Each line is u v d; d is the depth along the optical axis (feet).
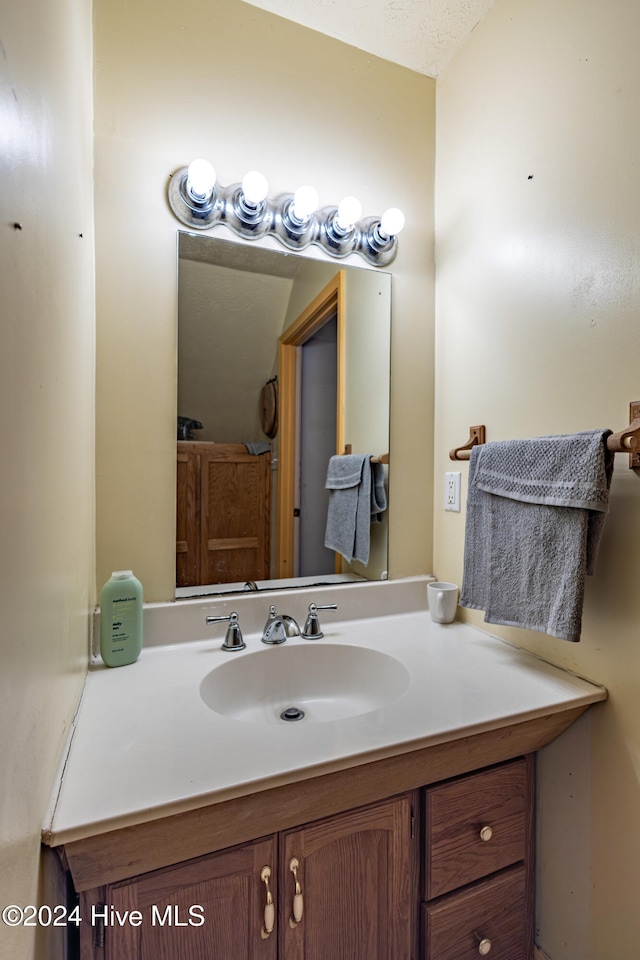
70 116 2.53
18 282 1.51
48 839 1.82
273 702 3.65
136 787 2.10
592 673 3.19
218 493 4.09
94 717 2.70
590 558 2.96
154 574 3.83
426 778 2.85
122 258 3.69
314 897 2.68
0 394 1.34
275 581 4.29
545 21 3.54
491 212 4.10
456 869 3.12
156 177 3.80
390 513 4.70
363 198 4.54
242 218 4.04
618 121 3.00
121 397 3.70
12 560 1.45
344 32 4.34
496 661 3.53
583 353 3.24
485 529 3.63
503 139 3.96
